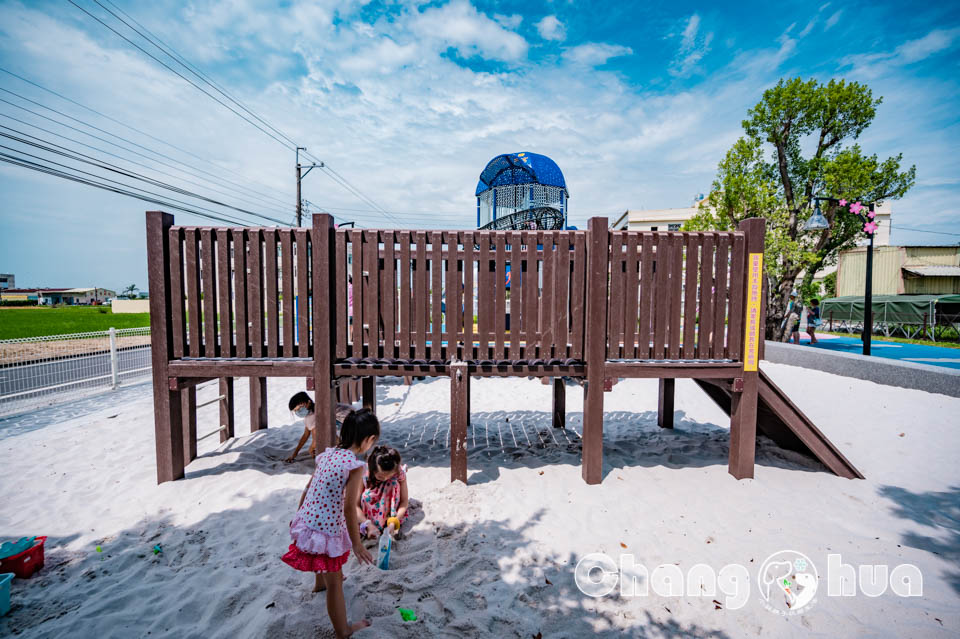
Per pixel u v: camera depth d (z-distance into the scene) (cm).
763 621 265
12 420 705
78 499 429
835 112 1504
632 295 471
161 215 450
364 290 540
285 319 469
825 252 1669
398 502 373
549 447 592
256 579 303
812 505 415
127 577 308
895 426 645
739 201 1602
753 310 469
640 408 831
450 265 469
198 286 464
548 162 1180
